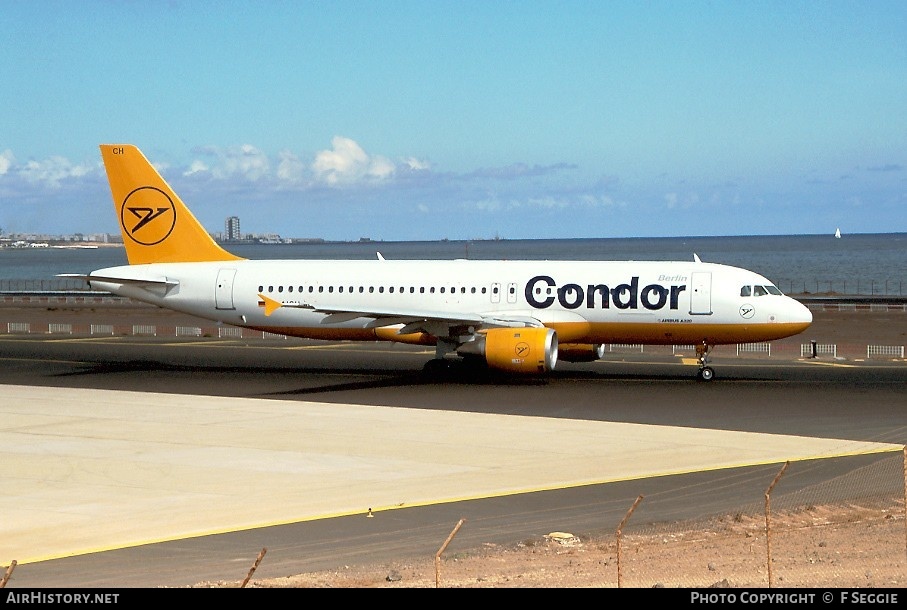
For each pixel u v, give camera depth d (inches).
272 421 3339.1
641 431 3110.2
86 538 2016.5
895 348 5482.3
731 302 4141.2
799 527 2027.6
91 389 4114.2
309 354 5428.2
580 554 1845.5
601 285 4279.0
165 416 3449.8
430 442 2967.5
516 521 2113.7
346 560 1840.6
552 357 4092.0
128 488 2444.6
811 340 6087.6
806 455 2741.1
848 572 1640.0
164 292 4763.8
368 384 4205.2
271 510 2224.4
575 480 2479.1
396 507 2235.5
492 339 4050.2
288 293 4603.8
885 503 2210.9
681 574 1662.2
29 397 3900.1
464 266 4527.6
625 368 4739.2
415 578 1684.3
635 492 2354.8
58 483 2503.7
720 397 3782.0
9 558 1877.5
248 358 5231.3
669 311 4200.3
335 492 2381.9
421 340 4439.0
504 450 2849.4
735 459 2701.8
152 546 1948.8
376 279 4557.1
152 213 4849.9
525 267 4458.7
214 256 4849.9
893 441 2928.2
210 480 2519.7
